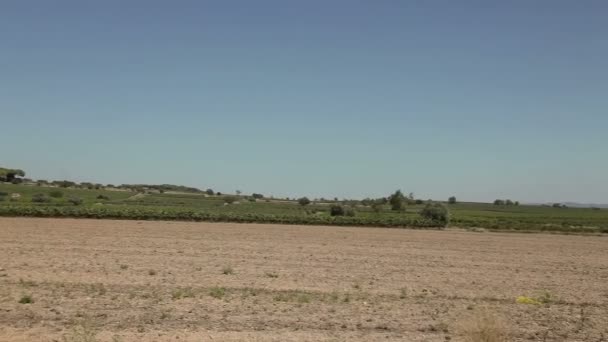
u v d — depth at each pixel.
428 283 26.03
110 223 59.84
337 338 15.18
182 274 25.52
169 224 61.47
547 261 38.88
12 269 25.41
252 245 40.97
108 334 14.73
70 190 159.12
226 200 154.62
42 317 16.27
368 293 22.36
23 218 64.06
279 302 19.67
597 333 17.16
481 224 81.00
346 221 72.94
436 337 15.70
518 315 19.31
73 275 24.09
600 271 34.25
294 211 101.75
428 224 74.31
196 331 15.32
